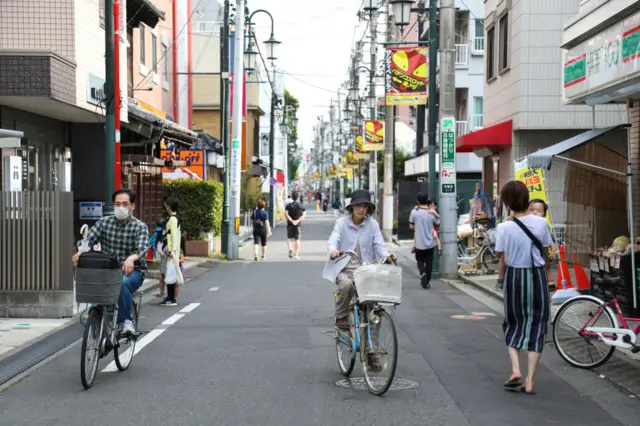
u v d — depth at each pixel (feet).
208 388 24.40
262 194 154.61
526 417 21.04
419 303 45.93
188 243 83.41
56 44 48.26
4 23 48.06
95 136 60.34
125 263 25.30
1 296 38.40
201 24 155.94
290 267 73.77
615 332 26.45
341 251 25.55
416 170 144.15
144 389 24.29
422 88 65.57
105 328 25.25
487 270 60.85
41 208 38.37
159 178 82.28
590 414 21.43
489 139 70.49
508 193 24.41
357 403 22.48
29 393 23.80
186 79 106.01
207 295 50.70
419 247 53.88
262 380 25.54
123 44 56.65
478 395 23.49
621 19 39.86
